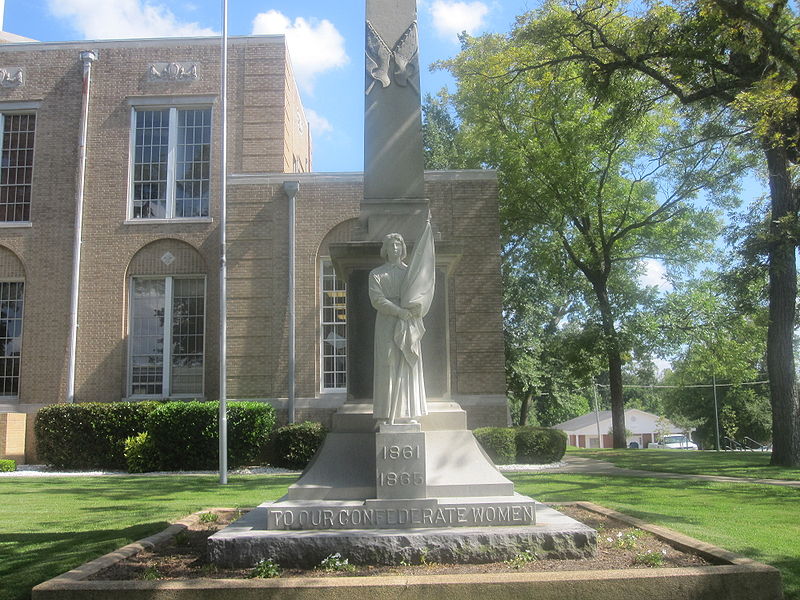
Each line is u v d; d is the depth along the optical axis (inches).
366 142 333.1
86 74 876.6
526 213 1088.2
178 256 850.1
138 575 220.7
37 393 828.0
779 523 344.5
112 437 740.7
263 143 869.8
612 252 1192.2
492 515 246.5
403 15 347.6
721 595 201.0
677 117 938.7
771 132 654.5
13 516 387.5
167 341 837.8
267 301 802.2
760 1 583.8
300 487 263.0
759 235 725.3
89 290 845.8
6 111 884.6
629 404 3376.0
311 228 815.7
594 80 711.7
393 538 231.3
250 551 230.8
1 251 863.1
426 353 302.7
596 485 505.0
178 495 482.0
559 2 719.1
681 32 641.0
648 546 257.8
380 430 254.8
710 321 1102.4
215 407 705.6
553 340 1305.4
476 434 714.2
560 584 197.0
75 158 871.1
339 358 800.9
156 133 883.4
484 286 790.5
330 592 194.5
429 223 276.5
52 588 196.7
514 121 1048.2
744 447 2394.2
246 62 885.2
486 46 898.1
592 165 1112.2
